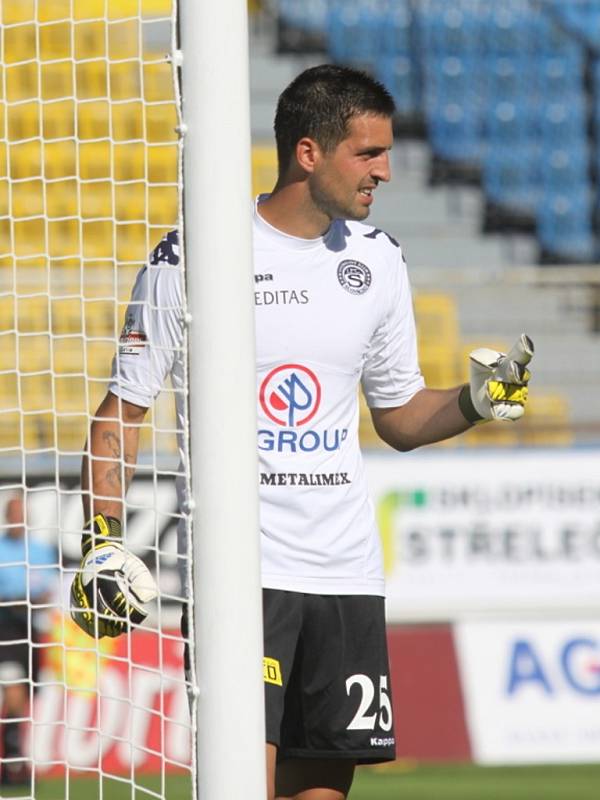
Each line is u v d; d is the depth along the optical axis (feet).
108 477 40.42
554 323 151.23
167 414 111.65
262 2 178.70
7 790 99.91
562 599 121.49
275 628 42.73
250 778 35.17
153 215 139.54
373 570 44.42
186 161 36.22
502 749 118.93
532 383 147.74
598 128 173.06
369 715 44.14
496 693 120.16
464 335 148.36
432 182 167.63
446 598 120.78
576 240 164.35
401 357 45.75
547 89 175.83
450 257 161.17
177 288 40.45
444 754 118.83
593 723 120.26
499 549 121.60
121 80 145.07
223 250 35.94
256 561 35.81
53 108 142.61
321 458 43.27
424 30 179.22
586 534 122.21
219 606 35.40
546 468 122.52
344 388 43.73
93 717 106.32
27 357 120.67
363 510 44.32
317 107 42.24
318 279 43.42
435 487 121.60
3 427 117.70
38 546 106.63
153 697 107.24
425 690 119.65
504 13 181.16
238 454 35.78
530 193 167.63
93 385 120.47
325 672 43.86
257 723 35.42
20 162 140.15
